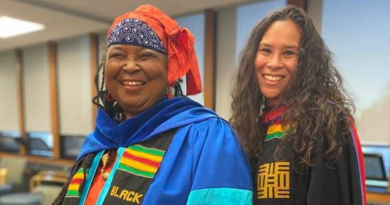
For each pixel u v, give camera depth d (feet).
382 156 8.94
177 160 2.75
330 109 2.97
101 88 3.55
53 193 12.74
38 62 17.79
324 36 9.70
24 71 18.57
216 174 2.62
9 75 19.33
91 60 15.42
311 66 3.22
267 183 3.01
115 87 3.09
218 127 2.91
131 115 3.20
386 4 8.73
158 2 10.72
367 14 9.02
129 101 3.03
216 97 11.96
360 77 9.16
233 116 3.83
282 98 3.28
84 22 12.94
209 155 2.69
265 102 3.61
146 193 2.68
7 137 19.52
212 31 11.83
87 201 3.08
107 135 3.24
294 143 2.97
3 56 19.54
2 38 15.88
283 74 3.26
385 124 8.80
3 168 15.83
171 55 3.06
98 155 3.29
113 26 3.10
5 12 11.48
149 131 3.00
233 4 11.13
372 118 8.99
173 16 12.55
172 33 3.04
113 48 2.98
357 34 9.18
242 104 3.69
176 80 3.18
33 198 12.68
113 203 2.75
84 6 10.90
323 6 9.70
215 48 11.96
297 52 3.23
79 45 15.99
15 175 15.40
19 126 18.94
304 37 3.26
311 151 2.85
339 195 2.77
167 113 3.03
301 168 2.89
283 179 2.93
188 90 3.37
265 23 3.40
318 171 2.79
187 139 2.84
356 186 2.78
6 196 13.14
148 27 2.95
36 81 17.98
